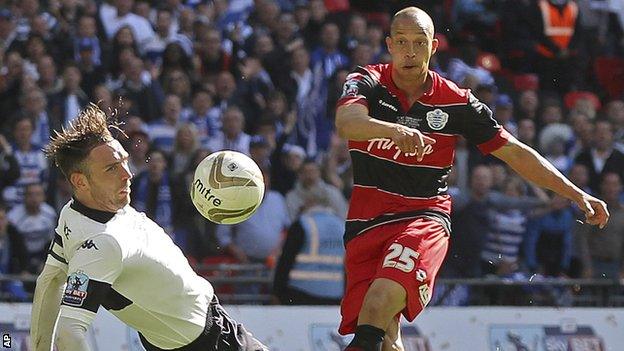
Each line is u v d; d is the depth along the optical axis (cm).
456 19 6016
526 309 3628
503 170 4291
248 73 4859
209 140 4441
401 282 1961
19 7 5038
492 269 4078
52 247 1845
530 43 5947
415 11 2022
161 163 4009
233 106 4481
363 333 1939
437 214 2070
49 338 1870
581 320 3659
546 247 4194
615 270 4216
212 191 1967
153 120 4547
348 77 2044
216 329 1912
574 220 4225
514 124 5103
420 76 2034
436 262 2012
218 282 3553
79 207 1794
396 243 2006
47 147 1823
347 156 4456
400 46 2003
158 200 3984
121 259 1756
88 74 4706
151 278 1816
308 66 4947
